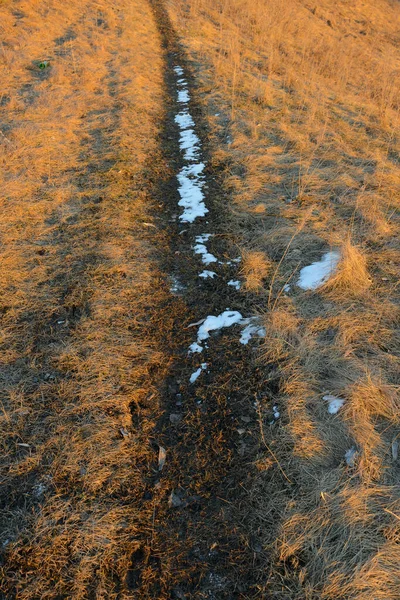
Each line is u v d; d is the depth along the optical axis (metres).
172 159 6.77
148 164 6.51
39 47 11.15
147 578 2.17
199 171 6.35
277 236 4.70
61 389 3.05
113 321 3.66
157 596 2.11
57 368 3.21
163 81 10.32
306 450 2.62
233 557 2.23
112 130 7.36
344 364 3.13
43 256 4.39
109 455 2.66
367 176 6.00
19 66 9.71
